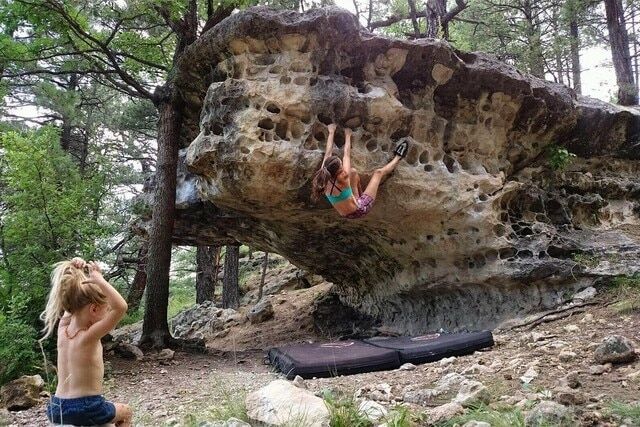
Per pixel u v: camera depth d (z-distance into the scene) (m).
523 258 8.00
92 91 20.56
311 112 6.88
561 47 15.44
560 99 8.52
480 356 6.41
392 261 9.44
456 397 4.65
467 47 17.19
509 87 7.84
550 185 9.02
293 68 6.95
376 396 5.06
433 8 12.82
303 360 6.76
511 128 8.36
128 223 13.21
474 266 8.31
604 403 4.09
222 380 7.08
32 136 11.38
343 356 6.77
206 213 10.59
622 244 8.34
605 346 5.21
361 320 11.73
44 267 9.41
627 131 9.78
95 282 3.50
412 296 9.67
